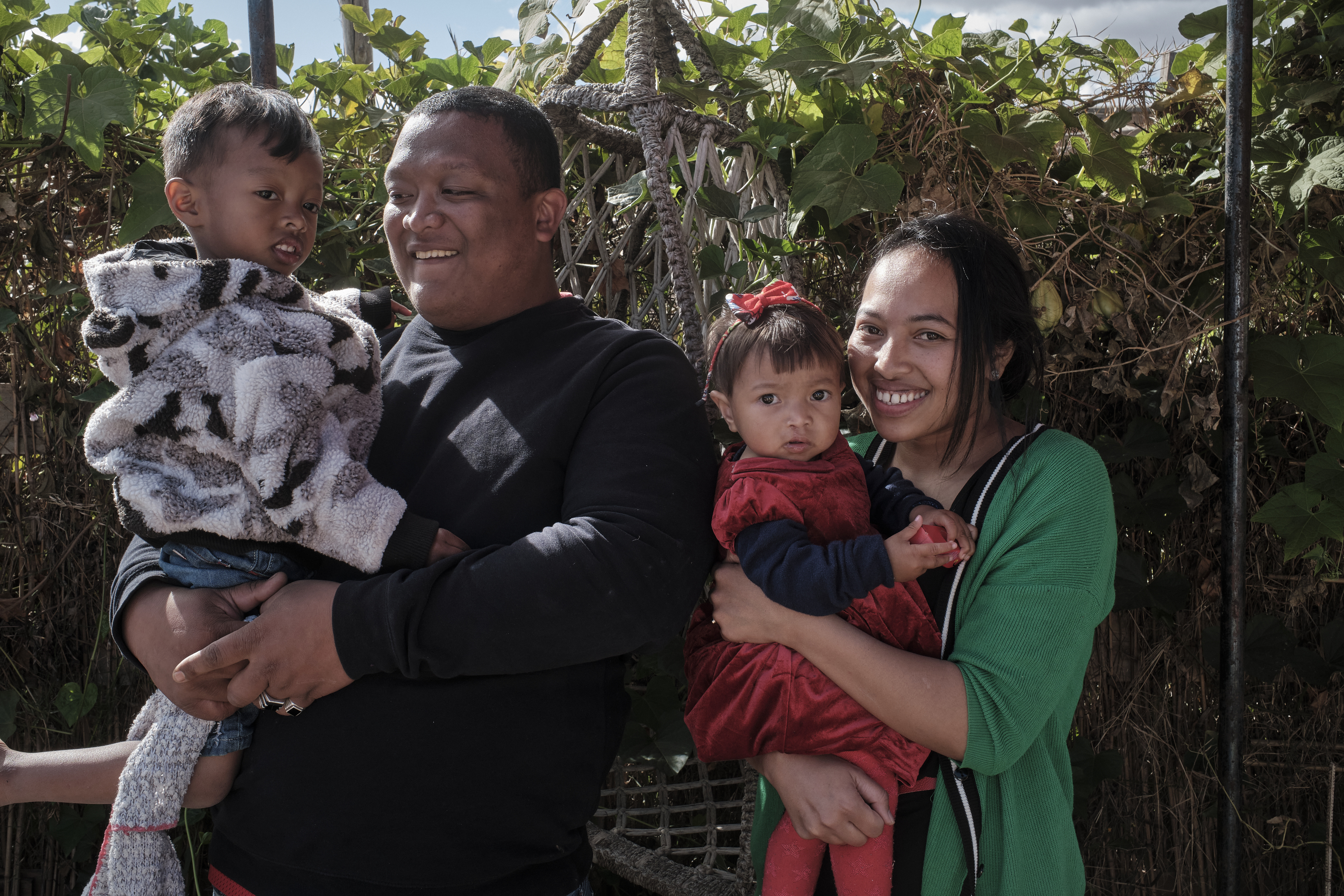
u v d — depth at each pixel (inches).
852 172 74.4
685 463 51.1
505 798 49.1
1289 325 83.7
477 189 53.3
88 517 88.4
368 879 48.3
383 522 48.7
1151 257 81.2
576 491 49.6
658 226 86.4
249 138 55.7
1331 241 77.4
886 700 49.4
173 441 50.9
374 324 67.6
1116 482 83.0
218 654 47.4
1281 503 77.9
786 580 50.4
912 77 78.4
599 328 56.0
